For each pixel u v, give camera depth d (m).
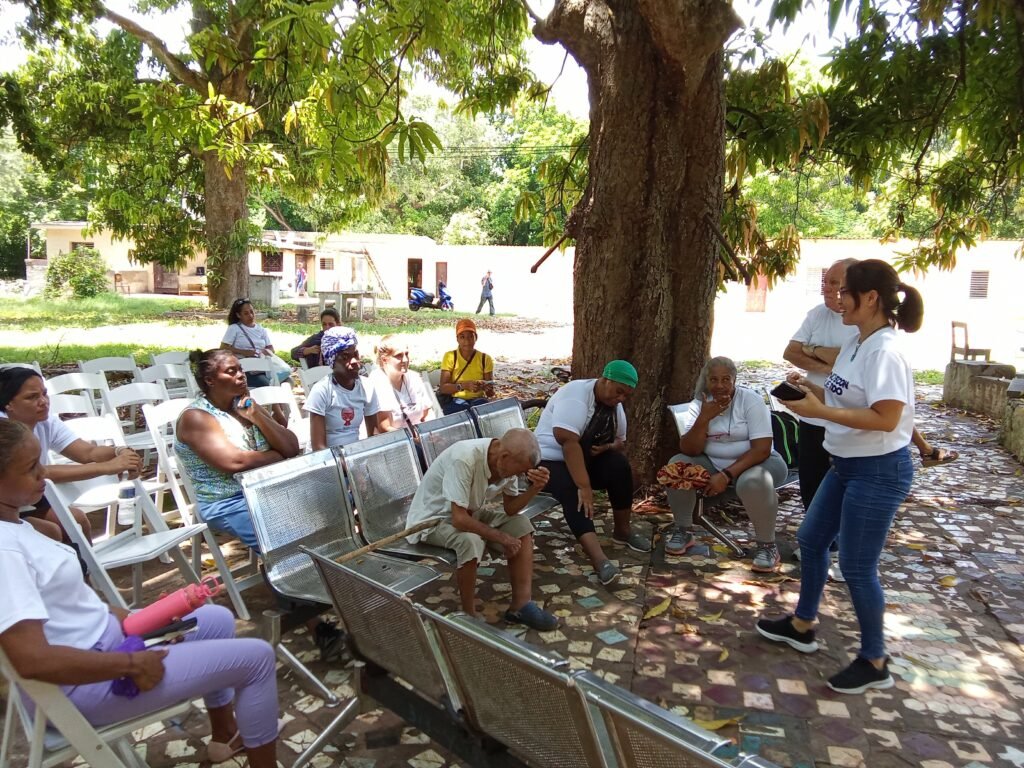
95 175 22.06
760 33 7.29
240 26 13.30
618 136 5.49
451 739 2.49
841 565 3.24
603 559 4.33
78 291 30.50
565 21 5.59
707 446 4.83
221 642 2.38
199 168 20.75
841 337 4.31
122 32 17.34
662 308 5.68
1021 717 3.10
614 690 1.85
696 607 4.07
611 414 4.67
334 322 8.77
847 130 7.32
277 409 6.11
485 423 5.09
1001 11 5.82
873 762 2.79
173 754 2.80
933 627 3.90
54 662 1.99
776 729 2.98
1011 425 8.00
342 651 3.50
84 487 4.16
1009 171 7.57
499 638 2.11
